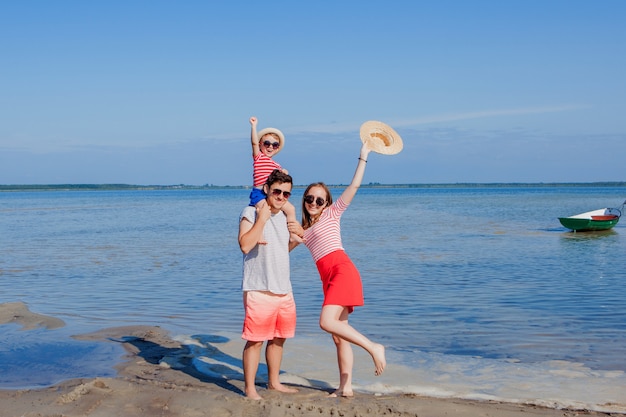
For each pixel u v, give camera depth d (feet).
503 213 143.84
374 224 103.60
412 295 35.70
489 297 34.94
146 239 76.79
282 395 18.08
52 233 87.56
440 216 130.41
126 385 18.42
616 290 37.14
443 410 16.58
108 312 31.53
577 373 20.29
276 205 17.74
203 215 146.51
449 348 24.03
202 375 20.42
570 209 165.58
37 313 30.96
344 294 17.61
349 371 18.22
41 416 15.83
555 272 45.34
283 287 17.93
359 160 18.88
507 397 17.90
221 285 40.50
